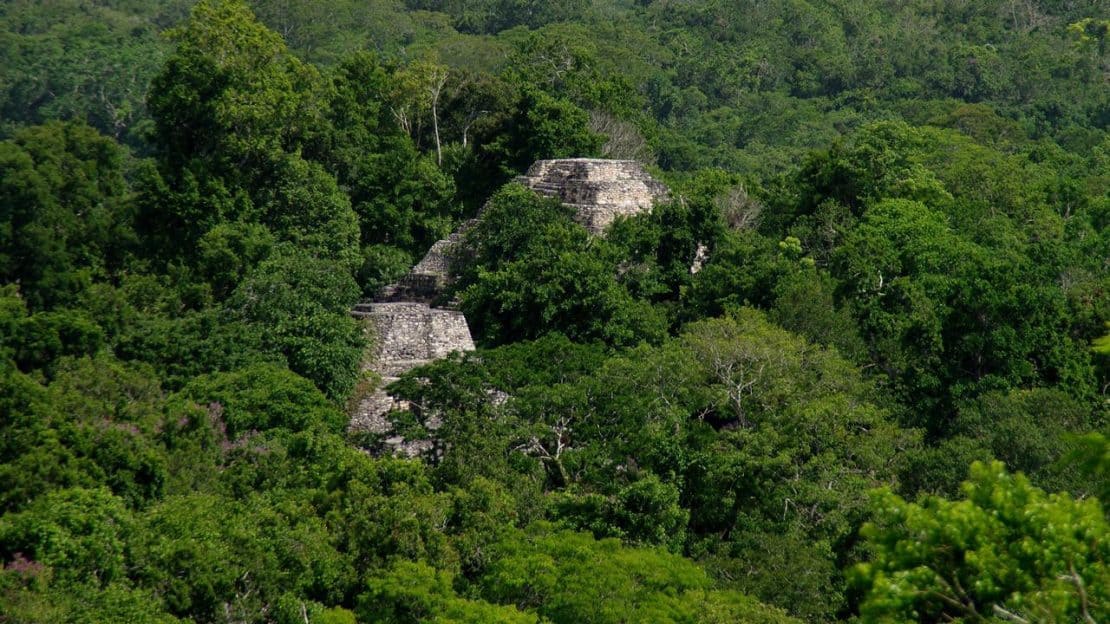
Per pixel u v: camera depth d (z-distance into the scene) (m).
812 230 76.75
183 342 62.69
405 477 43.94
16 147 82.94
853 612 43.03
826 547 43.59
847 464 48.91
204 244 77.44
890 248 69.19
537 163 81.38
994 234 78.06
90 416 49.78
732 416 54.56
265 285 65.75
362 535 40.81
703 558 43.62
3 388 47.97
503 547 40.19
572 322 63.62
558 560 39.28
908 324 61.25
